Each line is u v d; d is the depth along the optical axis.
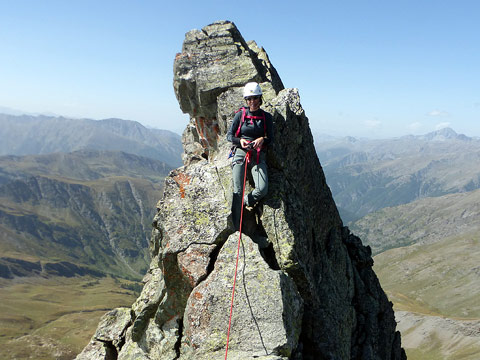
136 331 14.40
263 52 26.69
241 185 13.02
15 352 192.00
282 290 11.34
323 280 16.00
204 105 20.77
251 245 12.29
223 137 17.88
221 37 21.78
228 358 10.41
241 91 18.39
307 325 14.00
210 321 11.23
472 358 182.62
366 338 18.27
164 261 12.88
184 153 28.53
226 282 11.58
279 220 13.23
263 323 10.82
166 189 13.92
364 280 20.41
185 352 12.02
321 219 18.14
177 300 13.19
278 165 14.56
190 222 12.97
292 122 16.31
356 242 21.12
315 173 18.33
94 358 16.77
